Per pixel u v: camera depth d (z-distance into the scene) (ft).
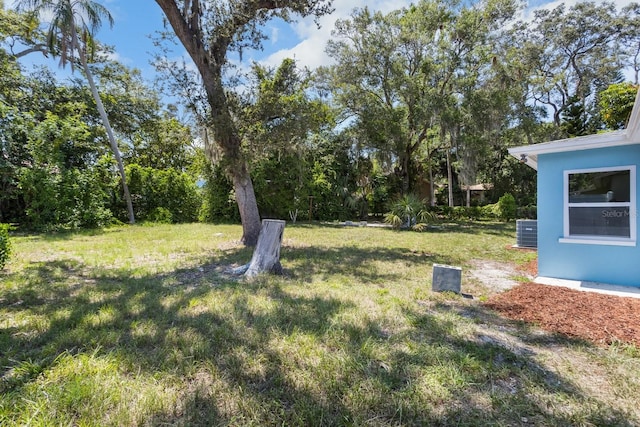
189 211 52.75
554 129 61.26
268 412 5.71
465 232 38.60
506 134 57.11
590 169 15.14
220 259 20.17
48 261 18.85
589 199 15.29
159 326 9.27
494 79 45.19
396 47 45.93
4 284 13.67
